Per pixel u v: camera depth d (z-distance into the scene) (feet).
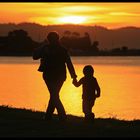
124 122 97.14
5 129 79.46
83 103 89.10
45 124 84.38
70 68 87.97
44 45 88.02
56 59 86.79
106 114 206.39
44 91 357.41
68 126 82.69
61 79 87.15
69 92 358.43
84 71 89.04
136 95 324.39
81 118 100.27
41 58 87.45
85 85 88.53
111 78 527.81
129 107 245.24
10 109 109.19
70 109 229.66
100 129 80.89
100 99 293.23
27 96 310.45
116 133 77.71
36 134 75.46
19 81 482.69
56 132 77.15
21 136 73.87
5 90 364.58
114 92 350.23
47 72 86.89
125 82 464.24
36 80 501.15
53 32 87.97
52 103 87.71
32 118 92.12
